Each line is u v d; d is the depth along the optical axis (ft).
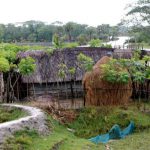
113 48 67.15
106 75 49.34
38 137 36.83
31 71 54.19
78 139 40.75
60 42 70.64
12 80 56.13
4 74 54.34
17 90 55.93
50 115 45.11
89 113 48.06
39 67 60.23
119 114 47.14
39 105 48.42
